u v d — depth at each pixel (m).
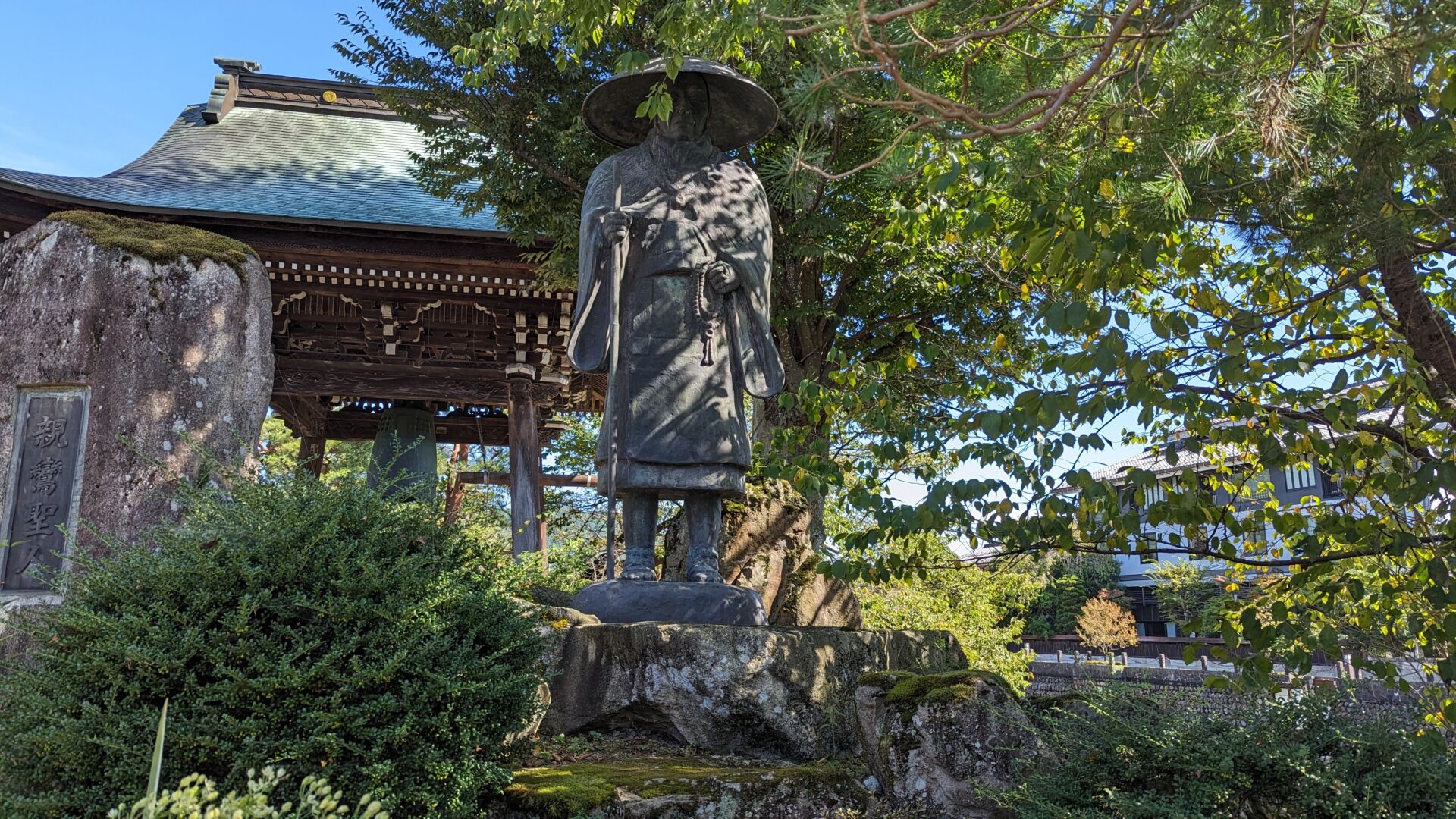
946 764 4.50
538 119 10.45
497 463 20.28
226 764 3.52
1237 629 4.32
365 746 3.67
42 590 6.24
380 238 13.23
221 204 13.65
